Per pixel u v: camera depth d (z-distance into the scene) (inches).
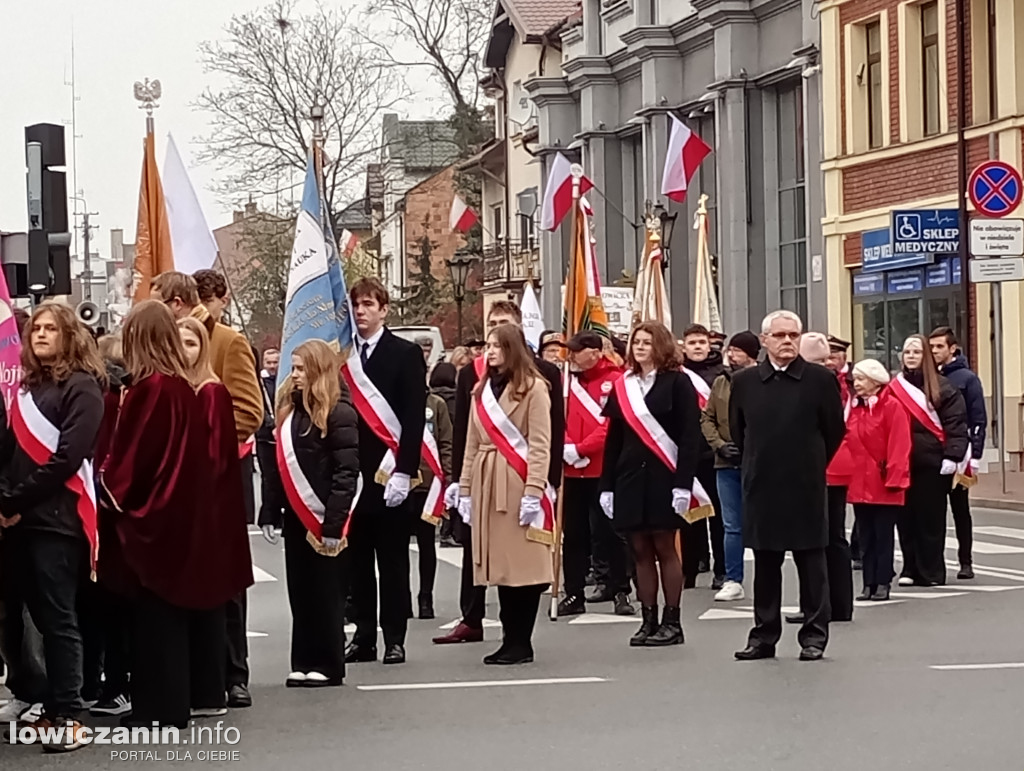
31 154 619.2
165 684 369.7
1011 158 1200.8
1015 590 617.3
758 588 472.7
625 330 951.0
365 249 2551.7
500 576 464.4
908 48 1315.2
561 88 2016.5
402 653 474.6
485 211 2479.1
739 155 1565.0
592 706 399.9
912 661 460.4
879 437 592.1
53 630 357.1
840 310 1407.5
